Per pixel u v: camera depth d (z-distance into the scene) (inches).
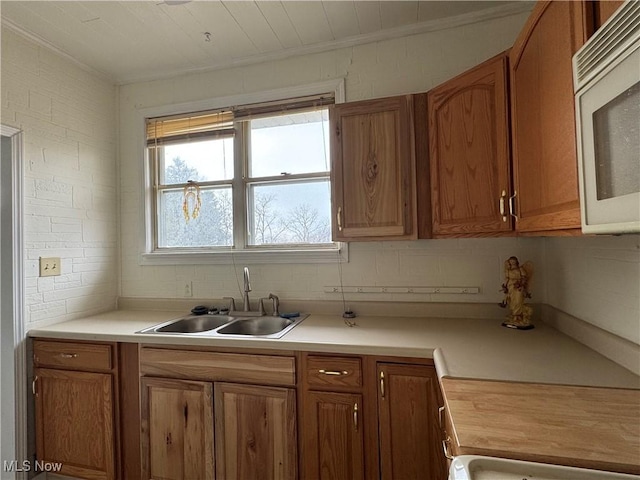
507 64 53.9
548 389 39.8
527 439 30.3
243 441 63.4
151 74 96.2
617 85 24.6
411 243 79.0
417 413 55.6
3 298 72.9
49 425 74.0
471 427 32.2
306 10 71.3
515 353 52.0
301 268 85.7
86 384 71.9
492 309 74.0
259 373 63.0
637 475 26.5
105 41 80.4
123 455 70.6
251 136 92.0
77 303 86.4
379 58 81.0
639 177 22.9
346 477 58.7
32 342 75.5
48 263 79.6
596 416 33.8
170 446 67.0
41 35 77.2
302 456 61.1
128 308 97.0
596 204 27.8
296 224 89.0
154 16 71.9
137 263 97.3
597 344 51.5
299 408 61.5
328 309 83.2
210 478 64.6
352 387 58.7
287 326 73.0
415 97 67.8
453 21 75.4
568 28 35.1
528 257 73.0
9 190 72.9
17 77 74.3
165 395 67.6
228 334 68.9
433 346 56.1
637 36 22.5
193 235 96.3
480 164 58.8
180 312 92.1
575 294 59.4
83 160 89.5
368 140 69.7
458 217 61.6
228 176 93.2
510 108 53.6
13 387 72.4
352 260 82.4
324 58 84.8
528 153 47.2
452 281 76.8
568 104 35.6
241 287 89.8
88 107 91.5
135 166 98.3
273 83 88.7
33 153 77.2
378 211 69.1
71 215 85.7
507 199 54.7
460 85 61.1
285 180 89.2
